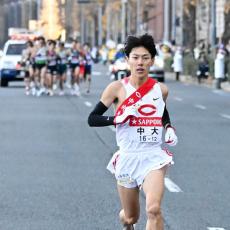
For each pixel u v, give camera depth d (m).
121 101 20.62
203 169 36.38
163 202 29.12
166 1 173.25
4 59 100.50
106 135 48.94
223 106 72.31
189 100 79.25
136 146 20.50
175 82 117.50
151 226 19.62
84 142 45.59
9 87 101.00
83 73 87.62
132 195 20.75
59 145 44.31
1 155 40.47
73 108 68.12
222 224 25.84
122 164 20.56
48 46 84.75
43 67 84.25
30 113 63.25
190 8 160.88
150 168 20.30
